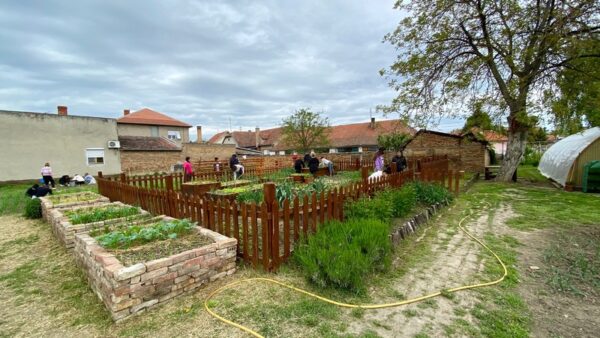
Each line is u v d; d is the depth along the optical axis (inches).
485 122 561.6
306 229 160.2
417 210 247.9
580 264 148.5
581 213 262.7
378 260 143.2
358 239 141.4
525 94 499.2
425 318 105.0
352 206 189.2
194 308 112.5
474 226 228.1
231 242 140.6
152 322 104.3
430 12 526.9
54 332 102.7
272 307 111.8
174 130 1566.2
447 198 312.0
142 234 140.1
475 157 746.8
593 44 399.2
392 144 986.1
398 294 121.8
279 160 973.2
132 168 996.6
